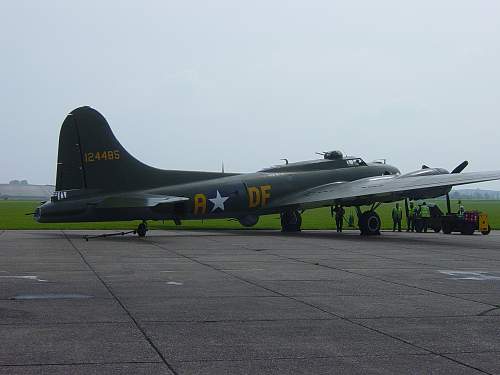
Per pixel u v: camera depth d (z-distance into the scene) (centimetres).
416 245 2627
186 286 1359
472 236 3397
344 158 3672
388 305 1141
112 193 2755
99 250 2223
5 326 933
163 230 3700
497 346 838
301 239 2942
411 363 753
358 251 2302
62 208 2678
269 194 3253
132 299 1181
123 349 806
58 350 796
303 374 705
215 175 3102
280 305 1134
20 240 2688
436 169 3322
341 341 862
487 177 2855
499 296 1253
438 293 1289
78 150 2703
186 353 791
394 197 3209
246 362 753
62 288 1309
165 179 2916
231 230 3772
